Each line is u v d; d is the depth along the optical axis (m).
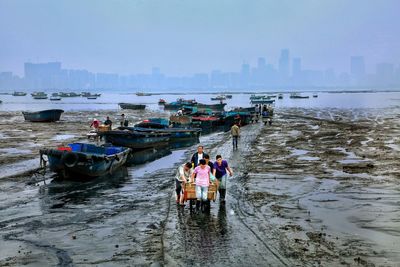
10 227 13.77
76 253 11.45
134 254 11.27
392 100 140.00
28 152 29.77
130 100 159.75
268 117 58.09
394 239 12.05
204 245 11.47
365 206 15.52
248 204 15.73
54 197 17.70
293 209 15.14
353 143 33.50
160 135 33.69
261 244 11.53
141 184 20.08
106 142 32.06
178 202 15.70
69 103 128.75
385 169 22.59
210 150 30.45
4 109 92.69
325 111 81.62
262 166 23.70
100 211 15.58
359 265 10.16
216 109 84.19
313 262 10.32
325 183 19.36
